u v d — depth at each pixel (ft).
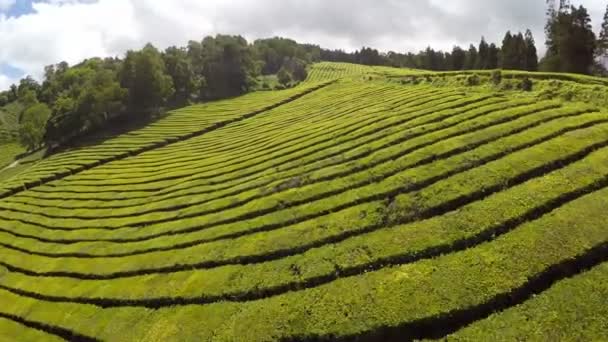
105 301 138.51
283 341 97.55
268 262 126.11
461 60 534.78
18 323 146.92
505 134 149.48
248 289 117.60
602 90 174.70
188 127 361.71
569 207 107.04
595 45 304.30
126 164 295.69
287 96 398.42
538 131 144.87
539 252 96.48
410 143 163.32
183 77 496.23
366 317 94.89
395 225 121.80
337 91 342.64
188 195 201.87
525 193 115.55
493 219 109.81
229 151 263.29
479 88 225.35
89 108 397.80
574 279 88.89
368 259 111.45
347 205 139.03
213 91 519.60
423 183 134.62
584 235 97.66
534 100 180.45
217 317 111.75
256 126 313.73
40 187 281.95
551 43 342.44
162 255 152.76
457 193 124.06
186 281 131.44
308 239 128.36
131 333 119.55
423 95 233.96
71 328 132.57
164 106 459.73
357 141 188.03
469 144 148.56
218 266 134.51
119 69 469.57
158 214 191.72
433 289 95.66
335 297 102.94
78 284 155.12
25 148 506.07
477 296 90.89
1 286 173.37
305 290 109.19
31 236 209.97
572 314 81.30
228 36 619.67
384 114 215.51
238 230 148.05
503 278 92.84
